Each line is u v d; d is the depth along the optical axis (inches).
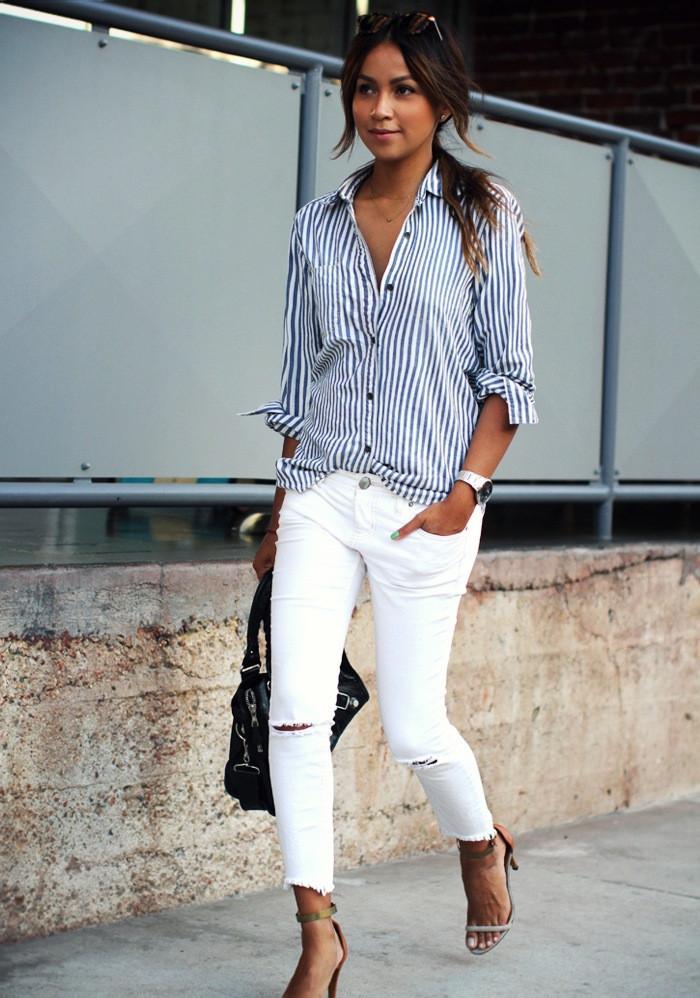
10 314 323.6
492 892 290.8
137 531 425.4
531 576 406.6
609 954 311.7
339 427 261.1
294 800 260.7
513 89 738.2
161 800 323.9
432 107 257.6
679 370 475.8
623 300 458.6
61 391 333.1
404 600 264.8
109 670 311.7
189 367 355.6
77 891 310.2
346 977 292.7
